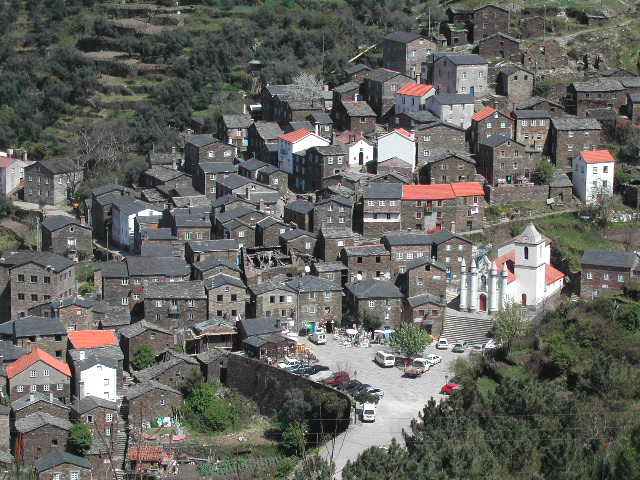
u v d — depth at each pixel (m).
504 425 156.38
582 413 161.75
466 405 168.62
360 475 146.62
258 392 191.25
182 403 190.38
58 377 189.50
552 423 158.00
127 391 189.12
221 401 191.25
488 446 152.62
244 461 174.75
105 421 183.50
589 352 190.62
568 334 195.25
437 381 190.25
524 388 166.75
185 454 178.00
